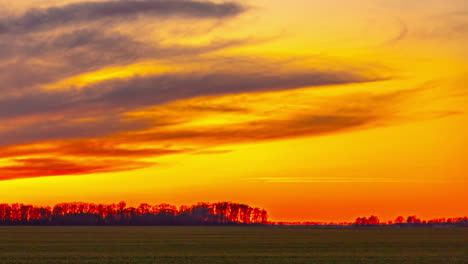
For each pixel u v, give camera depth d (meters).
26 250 68.25
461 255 60.06
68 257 57.22
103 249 70.38
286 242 89.75
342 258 55.97
